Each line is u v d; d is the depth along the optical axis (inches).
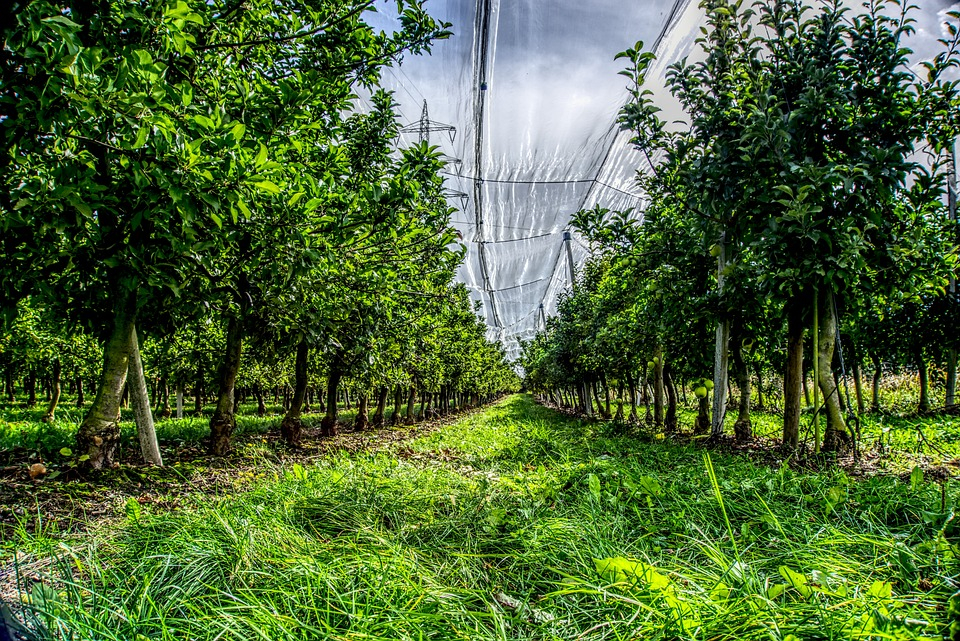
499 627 75.5
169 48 140.0
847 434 222.7
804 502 135.5
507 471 229.8
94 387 944.3
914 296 256.8
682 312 280.2
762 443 292.2
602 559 92.0
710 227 234.8
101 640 70.0
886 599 70.4
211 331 410.3
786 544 104.3
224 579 90.5
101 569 93.7
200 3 175.3
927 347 429.7
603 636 73.4
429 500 153.5
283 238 174.9
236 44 173.9
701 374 366.9
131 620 72.6
